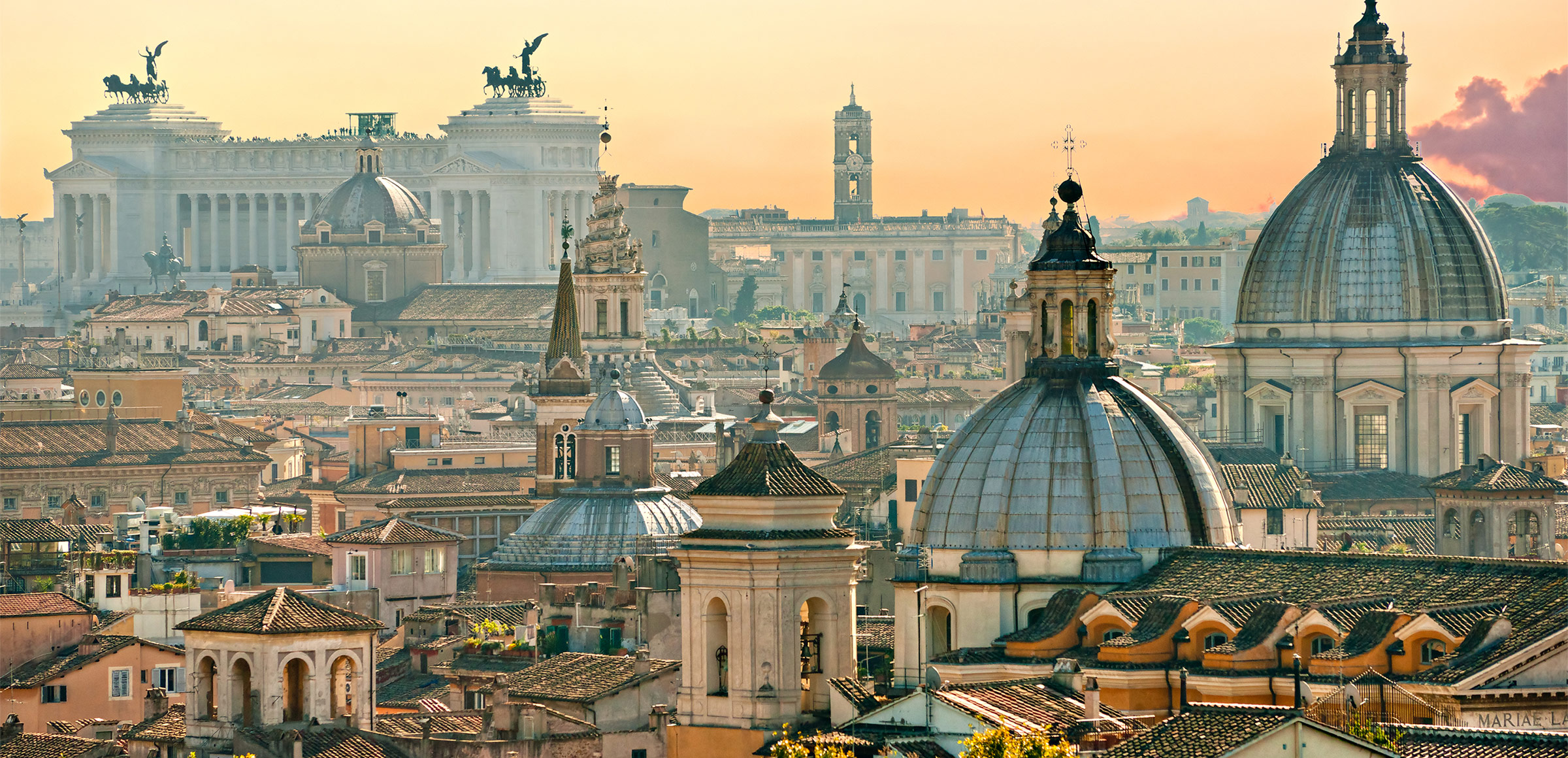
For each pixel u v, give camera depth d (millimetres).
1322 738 173625
